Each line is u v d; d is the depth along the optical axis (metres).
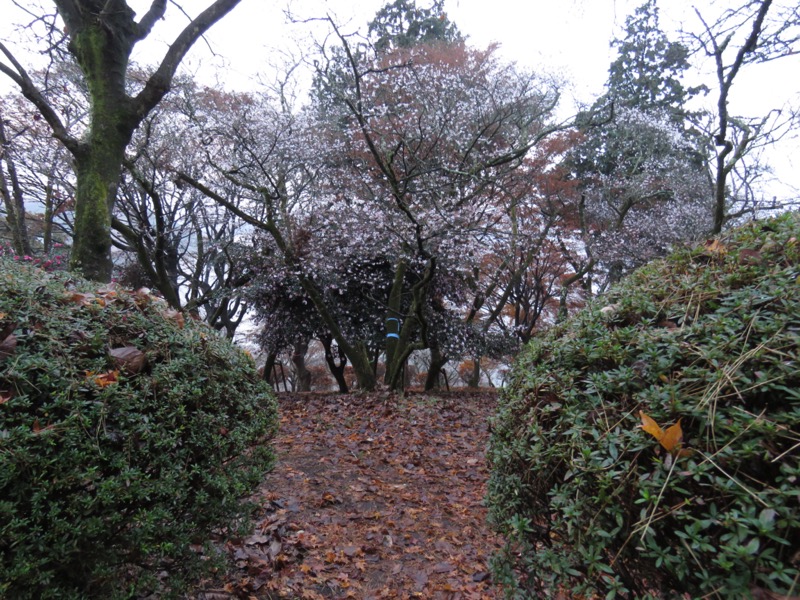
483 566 3.80
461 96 11.98
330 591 3.33
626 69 19.50
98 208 4.98
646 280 2.11
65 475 1.70
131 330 2.23
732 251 1.96
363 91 11.80
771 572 1.07
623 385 1.54
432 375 13.26
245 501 2.72
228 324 17.11
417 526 4.40
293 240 11.43
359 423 7.54
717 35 6.52
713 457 1.22
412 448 6.40
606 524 1.39
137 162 10.73
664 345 1.58
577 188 16.42
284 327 13.26
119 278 14.40
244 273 13.36
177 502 2.05
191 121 11.84
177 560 2.30
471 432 7.39
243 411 2.51
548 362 1.92
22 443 1.62
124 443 1.88
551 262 15.69
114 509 1.83
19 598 1.62
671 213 16.16
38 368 1.80
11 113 10.16
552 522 1.69
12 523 1.56
